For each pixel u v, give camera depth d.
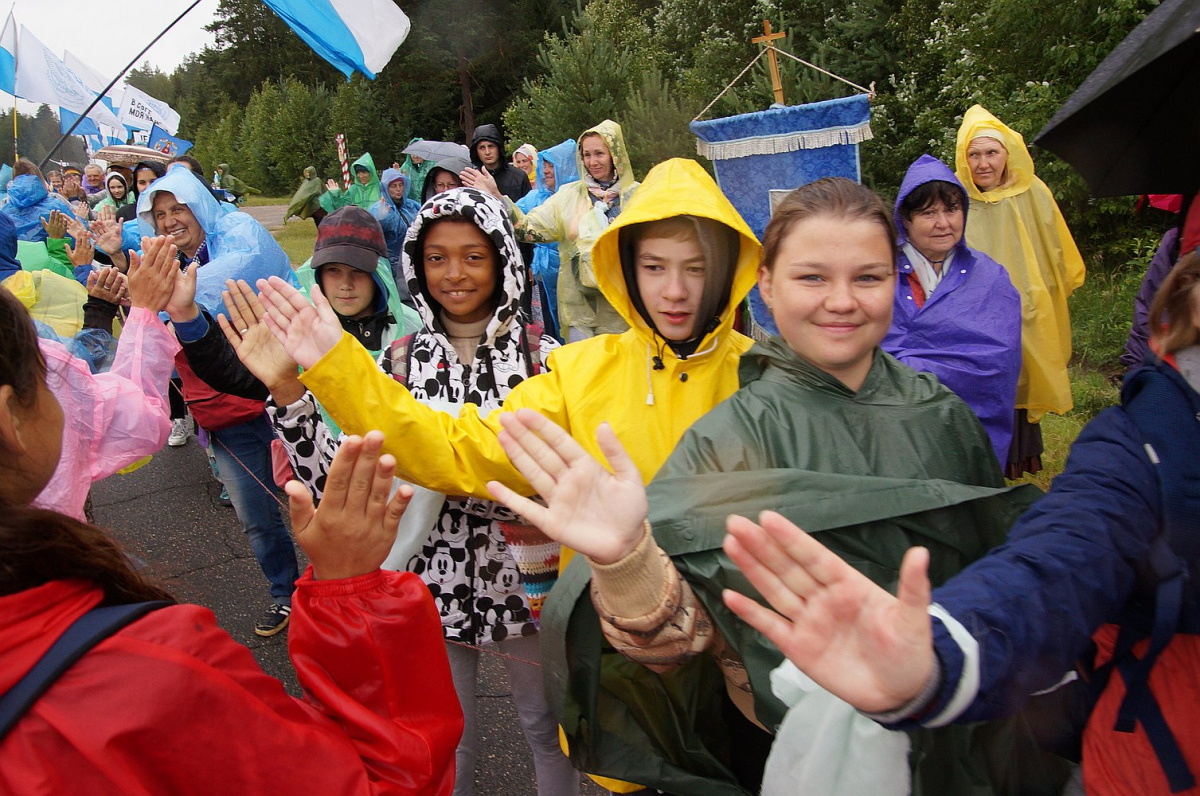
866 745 1.15
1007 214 4.25
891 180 8.92
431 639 1.21
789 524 0.88
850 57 9.10
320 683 1.14
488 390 2.29
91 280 2.80
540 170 8.48
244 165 36.09
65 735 0.81
